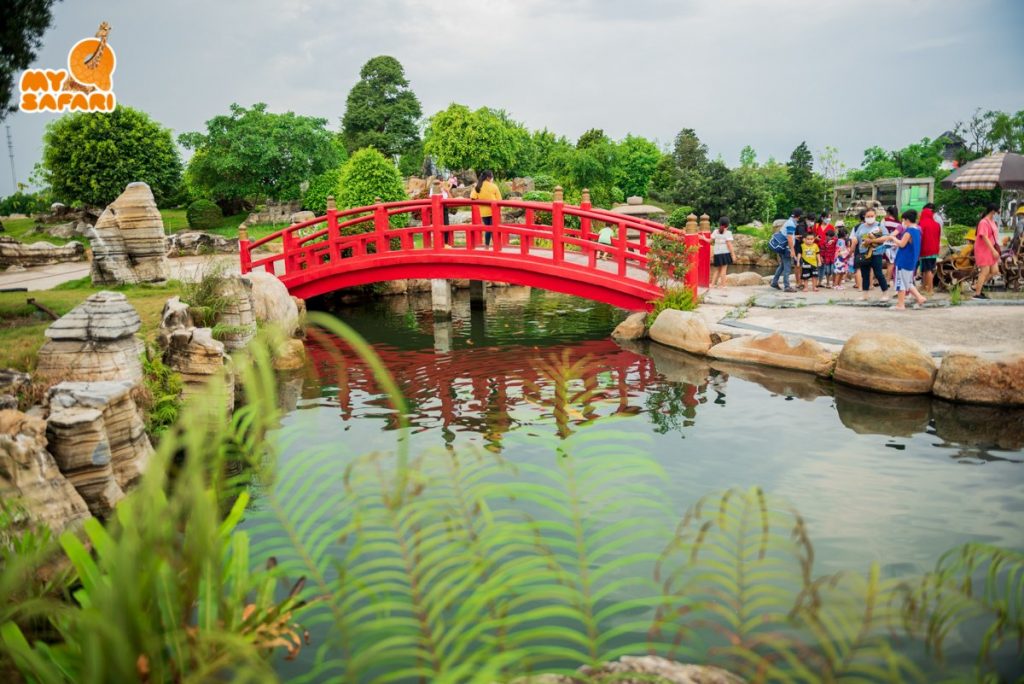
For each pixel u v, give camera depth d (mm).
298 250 17844
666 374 11281
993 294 14953
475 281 20719
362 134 65500
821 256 17406
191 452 2111
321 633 4012
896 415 8586
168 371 8805
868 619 2502
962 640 3848
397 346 15117
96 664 1712
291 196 48719
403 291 24750
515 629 4105
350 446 8172
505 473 6902
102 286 16312
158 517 2037
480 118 50000
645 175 73938
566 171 52812
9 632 2605
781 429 8242
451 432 8719
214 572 2354
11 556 3500
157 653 1998
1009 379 8703
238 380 10398
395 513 2793
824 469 6910
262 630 2736
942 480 6531
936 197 48125
